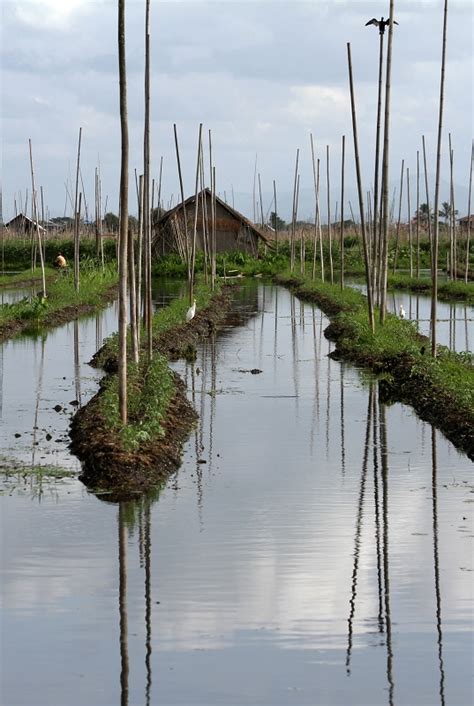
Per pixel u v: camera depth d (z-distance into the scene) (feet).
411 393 71.20
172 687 28.35
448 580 36.37
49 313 129.70
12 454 53.67
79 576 36.52
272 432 60.49
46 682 28.66
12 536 40.81
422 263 252.62
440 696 27.91
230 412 66.85
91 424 55.83
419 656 30.42
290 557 38.60
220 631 32.01
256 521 42.88
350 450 55.93
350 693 28.09
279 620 32.83
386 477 50.14
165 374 69.77
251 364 89.97
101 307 153.07
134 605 33.94
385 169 96.84
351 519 43.29
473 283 182.29
